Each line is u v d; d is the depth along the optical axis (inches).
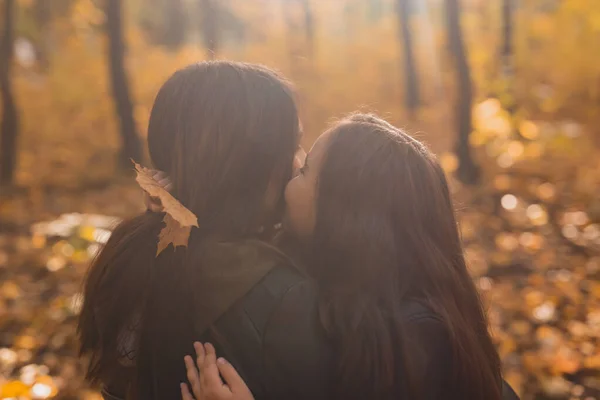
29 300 211.5
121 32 415.8
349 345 51.7
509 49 500.4
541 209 289.7
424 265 55.2
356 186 55.1
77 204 344.2
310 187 57.6
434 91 572.7
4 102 395.5
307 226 58.9
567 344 171.2
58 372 165.2
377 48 702.5
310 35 743.7
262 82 58.1
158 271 55.7
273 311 52.7
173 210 52.1
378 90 587.8
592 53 520.7
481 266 226.7
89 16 587.5
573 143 385.7
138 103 539.2
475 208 296.7
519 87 494.3
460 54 339.3
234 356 52.8
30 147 466.6
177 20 898.7
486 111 383.2
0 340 185.0
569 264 231.3
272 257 55.0
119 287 56.4
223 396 51.1
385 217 54.9
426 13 679.7
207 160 56.6
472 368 55.1
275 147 57.9
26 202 348.5
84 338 59.8
